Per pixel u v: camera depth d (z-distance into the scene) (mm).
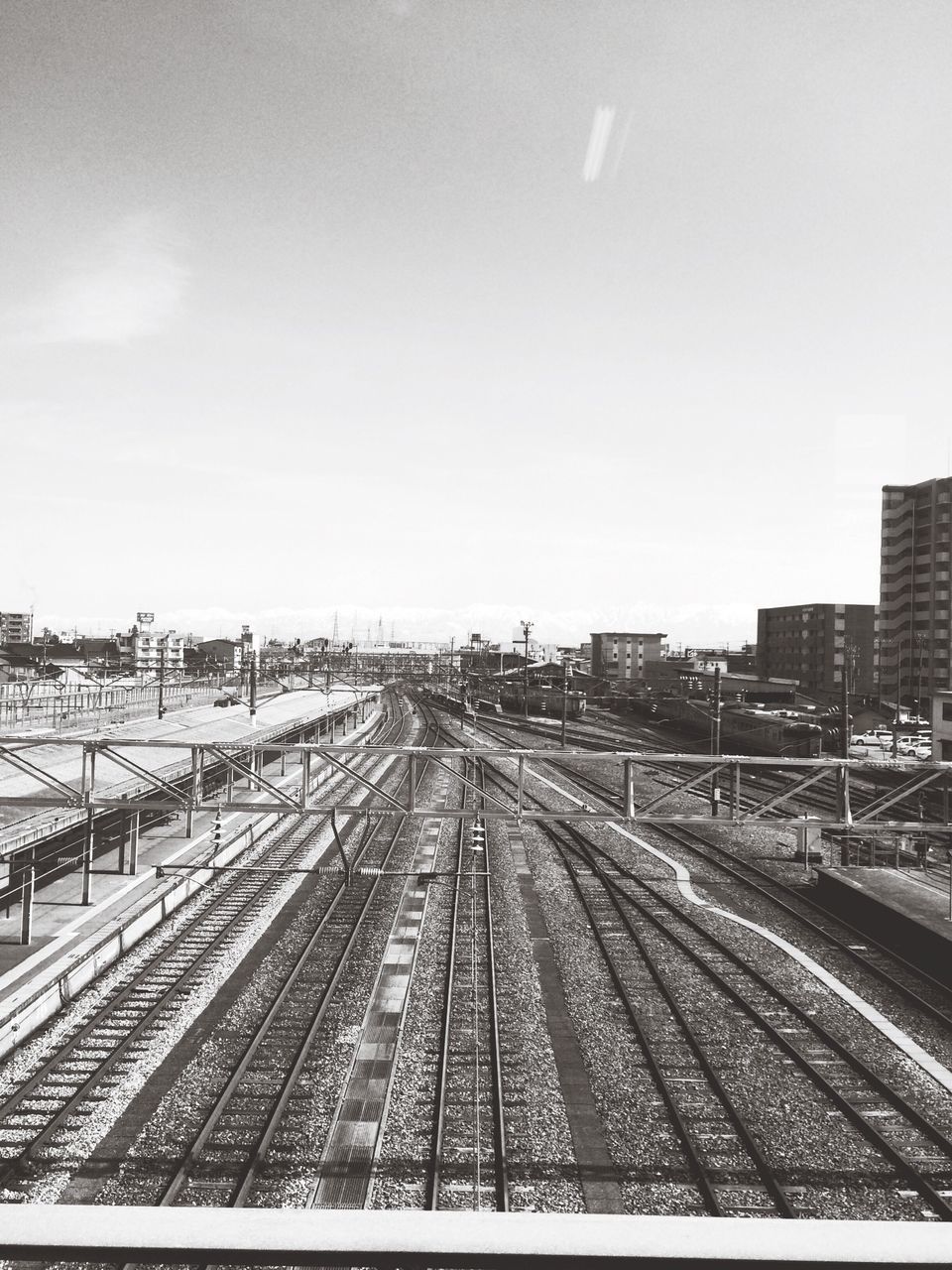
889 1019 13781
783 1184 9250
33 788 23156
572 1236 1315
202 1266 1294
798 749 43906
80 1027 12812
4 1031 11906
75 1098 10609
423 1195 9023
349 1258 1298
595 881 22672
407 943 17188
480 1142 9969
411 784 15320
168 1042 12406
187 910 19000
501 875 23000
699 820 15227
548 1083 11469
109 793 22422
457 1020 13422
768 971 15922
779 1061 12250
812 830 29734
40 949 15375
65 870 21406
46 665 63750
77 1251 1306
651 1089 11367
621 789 38469
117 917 17328
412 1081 11391
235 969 15461
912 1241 1312
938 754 35281
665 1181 9344
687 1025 13266
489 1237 1312
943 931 16594
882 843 26281
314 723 55969
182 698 58781
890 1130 10359
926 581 70250
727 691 72562
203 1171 9305
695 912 19828
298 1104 10742
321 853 25328
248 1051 12031
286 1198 8922
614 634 118562
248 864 23953
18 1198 8805
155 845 24656
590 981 15312
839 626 83875
